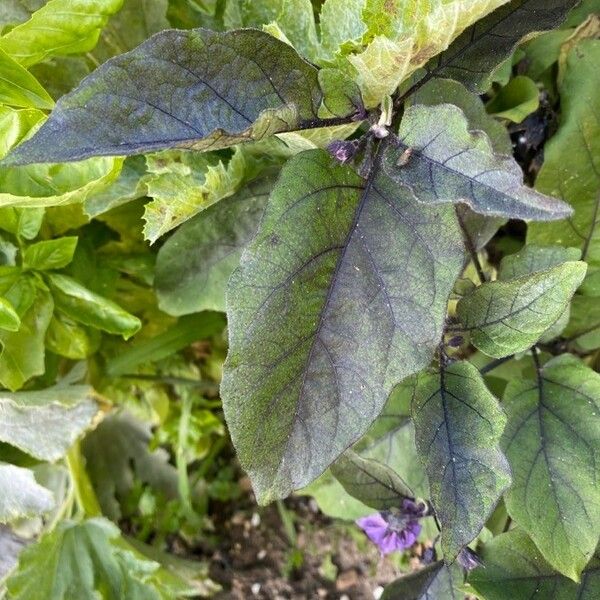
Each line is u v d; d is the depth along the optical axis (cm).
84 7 30
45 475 50
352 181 24
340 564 54
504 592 30
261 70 24
